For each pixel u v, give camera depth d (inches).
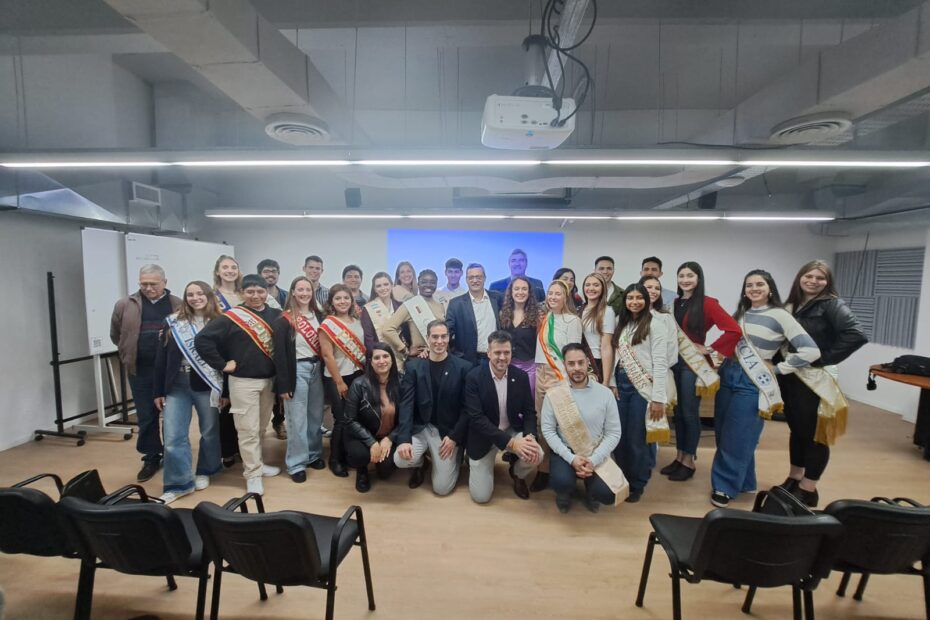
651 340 100.1
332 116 116.0
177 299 127.8
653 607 68.8
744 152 92.0
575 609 68.1
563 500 95.7
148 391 114.2
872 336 194.7
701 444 140.9
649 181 155.6
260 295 106.3
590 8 104.5
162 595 70.7
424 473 114.3
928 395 129.8
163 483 101.4
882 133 145.7
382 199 227.9
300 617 66.1
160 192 180.5
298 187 229.8
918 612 68.3
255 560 51.8
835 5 103.7
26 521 57.4
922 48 71.0
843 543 56.1
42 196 128.5
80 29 103.7
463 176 160.7
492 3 105.1
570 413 92.8
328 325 113.1
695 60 147.5
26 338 135.6
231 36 72.1
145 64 161.2
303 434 112.4
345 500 100.8
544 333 106.4
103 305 143.3
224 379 106.0
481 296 124.6
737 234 225.8
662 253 228.7
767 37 115.8
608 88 169.2
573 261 231.9
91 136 149.3
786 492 63.6
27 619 65.8
